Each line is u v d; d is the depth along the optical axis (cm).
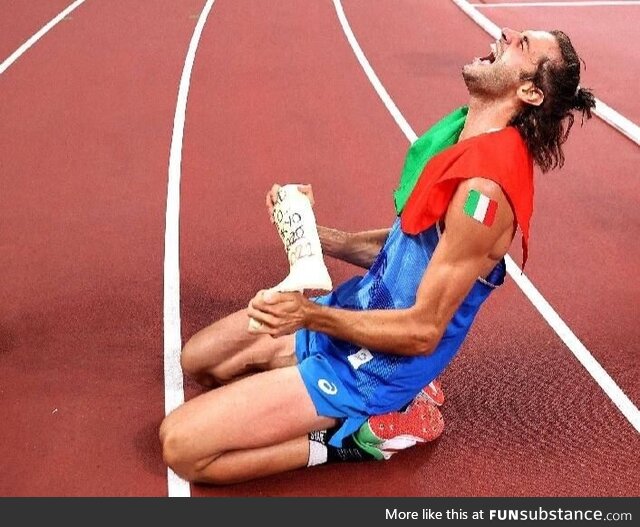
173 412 307
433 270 284
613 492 325
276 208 323
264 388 303
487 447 346
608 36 1008
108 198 545
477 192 273
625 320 437
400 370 305
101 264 466
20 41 886
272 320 281
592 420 364
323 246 347
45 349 391
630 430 359
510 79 281
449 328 306
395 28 1012
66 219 515
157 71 810
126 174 582
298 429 307
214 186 571
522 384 385
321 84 795
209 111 711
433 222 286
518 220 279
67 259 469
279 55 882
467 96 777
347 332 290
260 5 1091
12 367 378
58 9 1020
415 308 288
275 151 634
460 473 331
